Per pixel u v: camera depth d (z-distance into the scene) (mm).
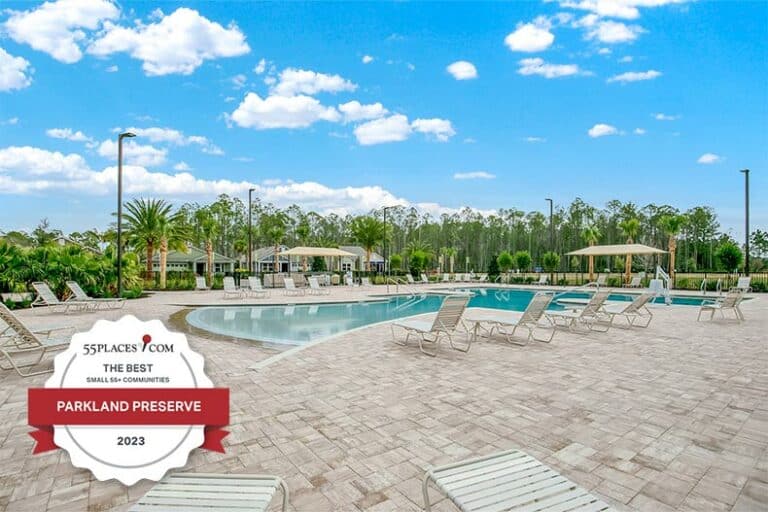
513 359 6504
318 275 30594
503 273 33844
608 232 65500
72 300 13281
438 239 75312
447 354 6871
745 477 2926
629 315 12062
